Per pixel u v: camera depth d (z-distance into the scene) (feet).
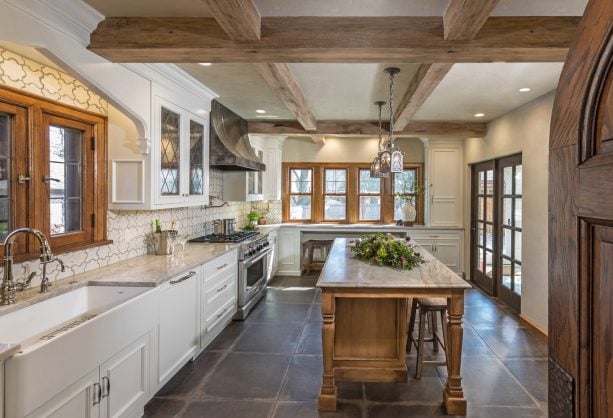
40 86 7.67
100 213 9.48
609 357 1.78
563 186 2.14
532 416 8.04
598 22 1.82
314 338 12.38
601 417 1.85
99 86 7.84
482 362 10.57
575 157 2.01
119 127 9.64
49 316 7.01
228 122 15.28
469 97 13.07
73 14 6.90
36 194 7.68
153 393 8.09
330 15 7.24
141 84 9.22
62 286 7.50
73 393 5.58
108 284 8.12
